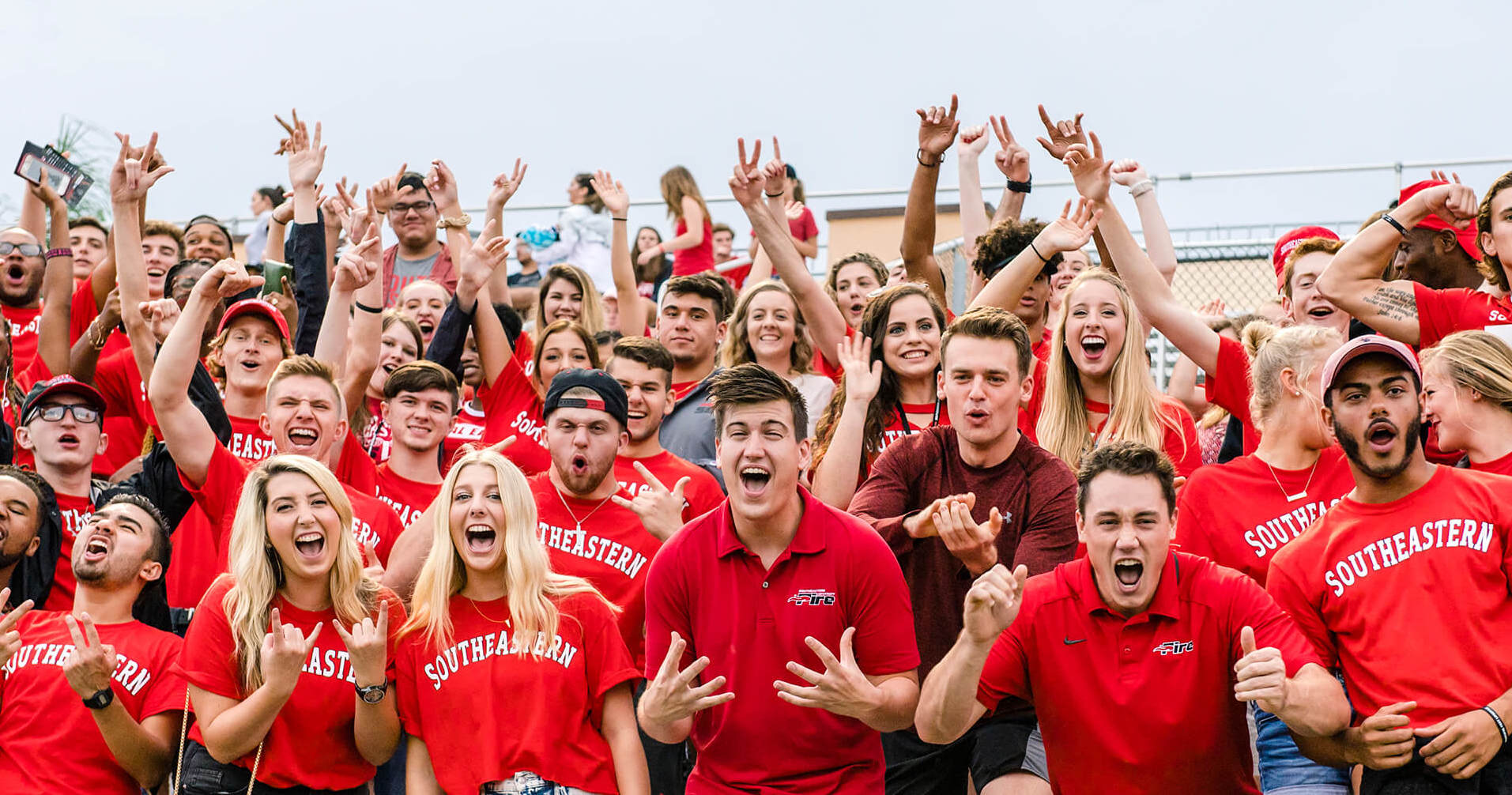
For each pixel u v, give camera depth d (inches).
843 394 233.8
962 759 195.0
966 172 305.9
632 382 235.5
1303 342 197.8
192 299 220.7
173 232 333.1
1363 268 212.2
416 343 285.9
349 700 191.5
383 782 204.2
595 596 192.7
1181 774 171.2
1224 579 172.6
